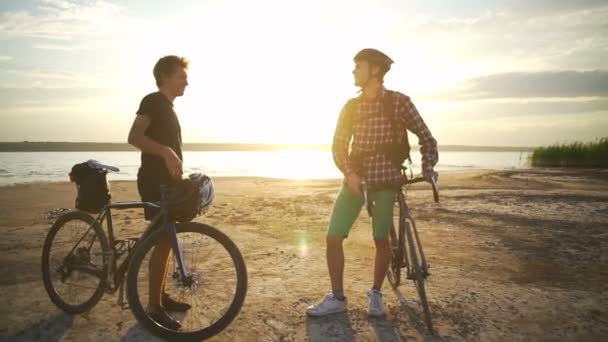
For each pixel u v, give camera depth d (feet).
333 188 44.60
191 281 9.54
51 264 10.92
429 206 29.66
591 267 15.16
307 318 10.55
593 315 10.82
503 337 9.58
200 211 9.53
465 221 23.98
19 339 9.36
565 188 43.09
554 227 22.24
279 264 15.42
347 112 10.30
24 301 11.62
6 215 26.23
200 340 9.11
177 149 9.80
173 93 9.93
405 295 12.16
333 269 10.79
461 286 12.94
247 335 9.62
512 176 58.39
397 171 10.09
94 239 10.17
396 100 9.93
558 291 12.57
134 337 9.43
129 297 8.89
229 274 10.39
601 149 88.99
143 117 9.18
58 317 10.52
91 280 10.57
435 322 10.32
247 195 37.52
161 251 9.66
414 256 9.94
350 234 20.95
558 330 9.96
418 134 9.93
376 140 10.02
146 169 9.51
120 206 9.63
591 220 24.17
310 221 24.25
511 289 12.71
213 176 69.10
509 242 18.88
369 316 10.60
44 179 59.11
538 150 98.37
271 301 11.68
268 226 22.70
